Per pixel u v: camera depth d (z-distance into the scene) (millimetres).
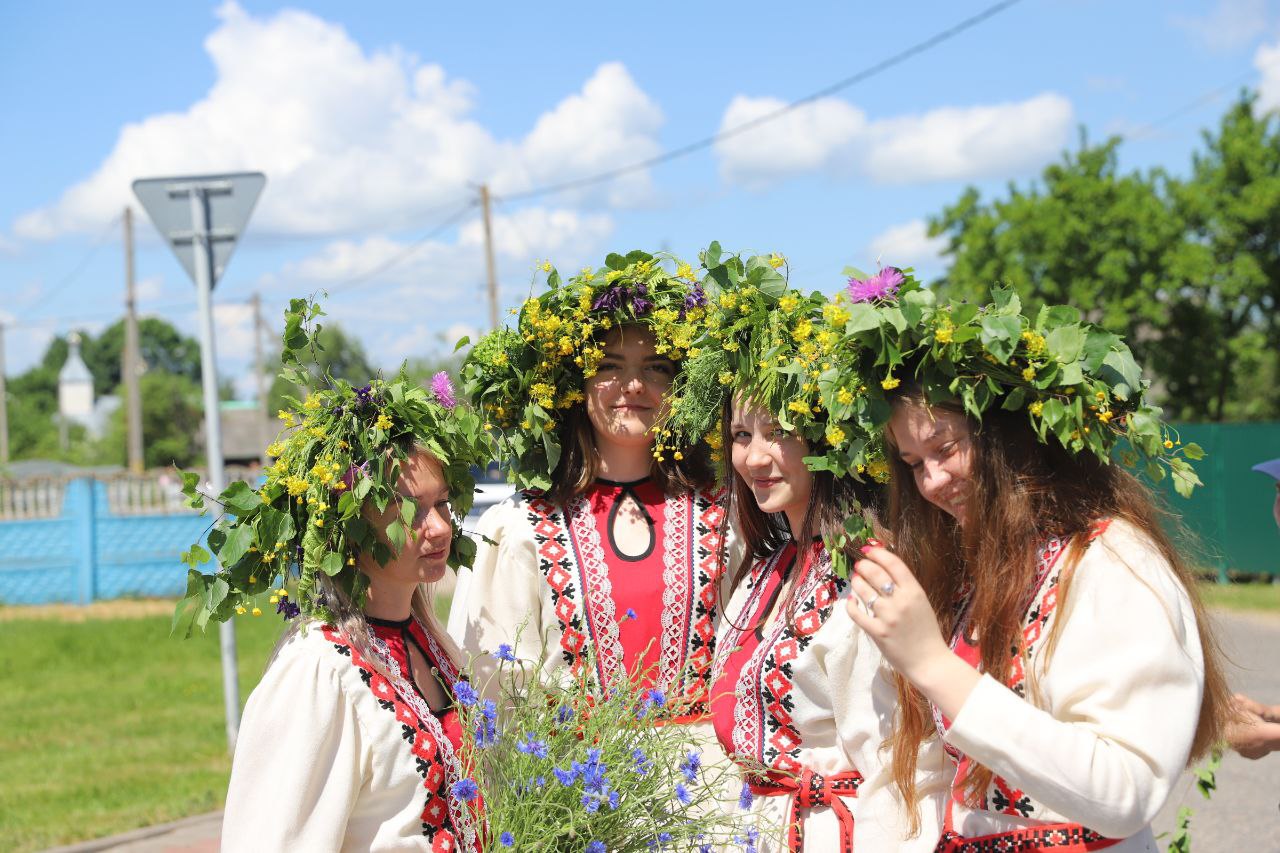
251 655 10914
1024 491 2061
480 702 2426
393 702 2311
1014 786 1890
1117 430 2104
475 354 3344
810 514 2746
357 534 2352
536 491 3422
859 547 2531
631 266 3250
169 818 5734
